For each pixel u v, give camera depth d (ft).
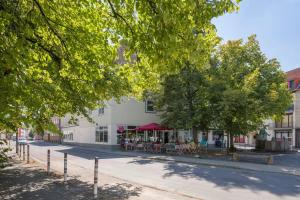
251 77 96.37
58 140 206.90
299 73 173.99
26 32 21.12
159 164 76.33
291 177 56.29
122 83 37.91
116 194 37.83
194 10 16.89
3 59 20.10
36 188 41.37
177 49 17.67
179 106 108.99
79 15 25.27
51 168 64.03
